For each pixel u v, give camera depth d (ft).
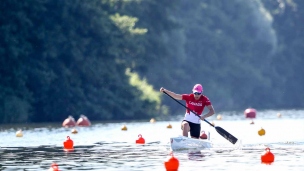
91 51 654.12
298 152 243.60
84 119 491.72
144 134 365.20
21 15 591.37
